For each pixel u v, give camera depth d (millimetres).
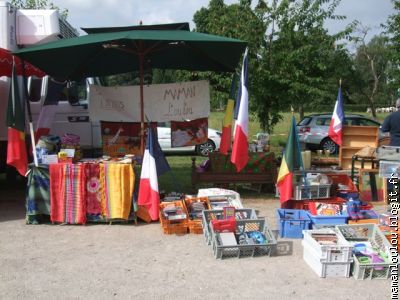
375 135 10180
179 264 5199
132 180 6727
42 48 6738
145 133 8227
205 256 5461
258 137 9281
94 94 8969
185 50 8727
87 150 10609
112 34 7109
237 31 11781
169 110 9078
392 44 14016
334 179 7938
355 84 20594
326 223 6168
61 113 10492
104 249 5711
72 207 6766
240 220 5801
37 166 6773
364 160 8859
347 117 16641
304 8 12148
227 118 8203
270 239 5594
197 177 8680
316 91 11656
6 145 9602
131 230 6520
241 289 4531
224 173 8664
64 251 5637
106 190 6738
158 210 6652
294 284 4656
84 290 4496
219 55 7273
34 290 4500
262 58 11820
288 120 28766
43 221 6969
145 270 5020
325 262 4824
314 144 16625
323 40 12266
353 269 4867
